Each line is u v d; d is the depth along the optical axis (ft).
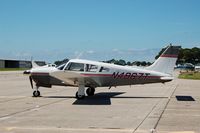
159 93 75.00
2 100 58.59
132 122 35.81
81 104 52.75
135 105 51.47
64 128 32.35
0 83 111.04
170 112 43.62
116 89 88.33
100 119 37.83
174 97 65.16
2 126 33.32
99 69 62.75
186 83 117.19
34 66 69.26
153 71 63.98
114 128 32.37
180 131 30.86
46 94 71.05
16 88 88.58
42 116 40.01
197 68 315.99
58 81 63.26
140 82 63.72
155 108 47.78
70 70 62.28
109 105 51.44
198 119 37.81
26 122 35.70
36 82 64.44
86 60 63.16
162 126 33.40
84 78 59.88
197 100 59.26
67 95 68.74
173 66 64.34
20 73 212.64
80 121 36.42
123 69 63.26
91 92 68.18
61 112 43.50
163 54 64.44
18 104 52.44
